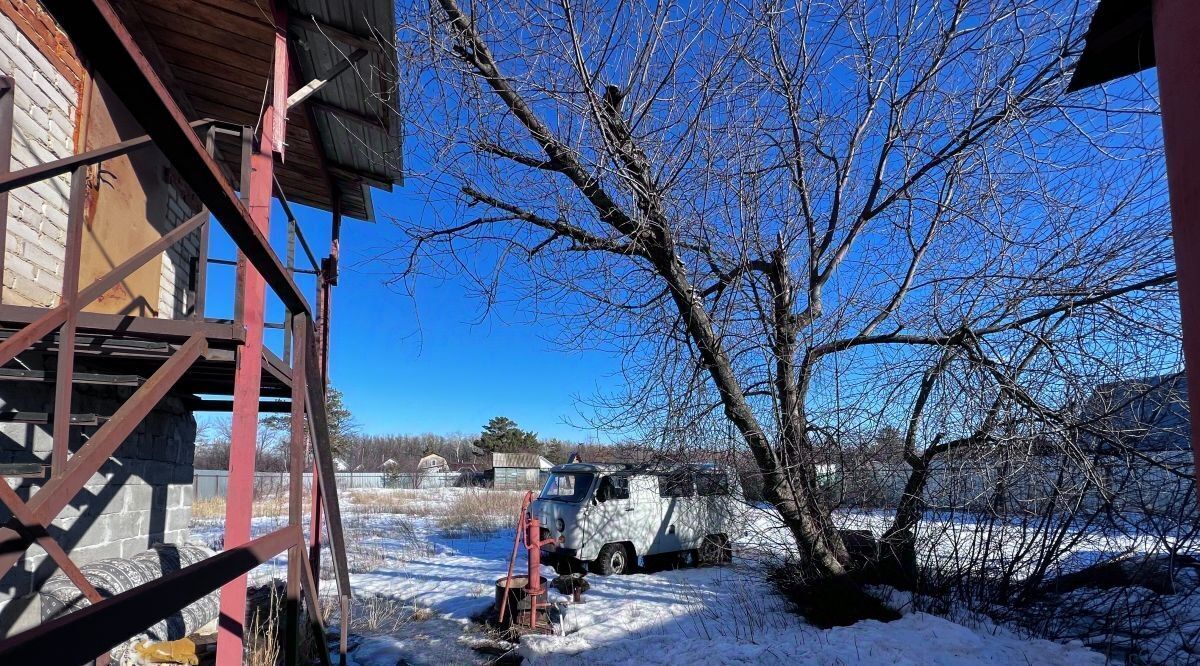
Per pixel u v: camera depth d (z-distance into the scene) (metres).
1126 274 5.52
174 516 6.92
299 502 3.23
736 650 5.45
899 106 6.41
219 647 3.83
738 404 6.81
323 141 7.25
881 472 6.48
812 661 5.06
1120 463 5.57
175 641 4.89
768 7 6.14
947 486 6.24
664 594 8.13
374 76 5.86
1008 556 6.26
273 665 4.83
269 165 4.95
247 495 4.20
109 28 1.06
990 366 5.84
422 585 9.08
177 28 5.55
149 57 5.89
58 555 2.95
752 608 6.99
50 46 4.73
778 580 7.41
